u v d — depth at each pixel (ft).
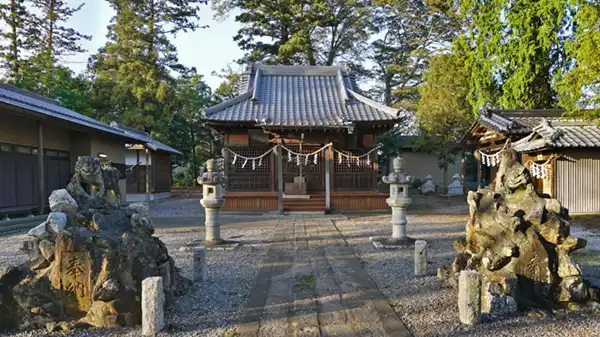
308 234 35.32
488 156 53.11
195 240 32.09
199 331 13.82
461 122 72.59
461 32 87.30
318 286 19.11
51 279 14.55
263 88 65.26
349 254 26.45
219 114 55.01
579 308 15.08
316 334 13.38
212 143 128.77
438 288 18.42
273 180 56.95
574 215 43.68
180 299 17.38
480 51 67.92
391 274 21.16
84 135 55.01
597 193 44.42
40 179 43.47
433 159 109.60
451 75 72.23
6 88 46.52
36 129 46.39
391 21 107.55
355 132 56.65
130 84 93.86
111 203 17.39
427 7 94.07
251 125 55.01
